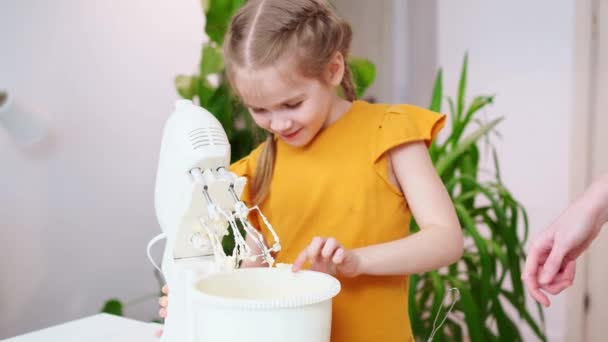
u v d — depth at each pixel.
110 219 2.01
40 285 1.82
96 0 1.91
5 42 1.69
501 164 2.73
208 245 0.80
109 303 1.76
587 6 2.47
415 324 1.53
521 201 2.70
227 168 0.76
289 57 0.85
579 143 2.53
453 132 1.75
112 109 1.98
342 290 0.94
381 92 3.13
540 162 2.64
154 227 2.15
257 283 0.76
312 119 0.88
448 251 0.86
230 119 1.67
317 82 0.88
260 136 1.62
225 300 0.61
